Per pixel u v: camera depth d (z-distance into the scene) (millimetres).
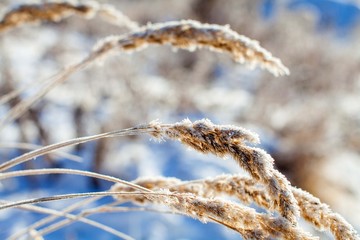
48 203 7711
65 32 12820
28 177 8492
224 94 14117
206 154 1111
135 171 9273
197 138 1113
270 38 16797
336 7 25922
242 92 14648
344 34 22969
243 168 1070
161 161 9953
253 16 18016
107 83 9891
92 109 9859
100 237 6809
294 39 16000
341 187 11828
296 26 17016
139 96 9906
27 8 2846
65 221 1809
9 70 9000
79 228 6938
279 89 13484
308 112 12523
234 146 1091
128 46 2287
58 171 1401
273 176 1052
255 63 1997
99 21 12852
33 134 9477
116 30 12617
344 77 15391
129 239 1780
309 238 1025
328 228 1179
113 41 2322
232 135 1094
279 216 1057
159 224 7539
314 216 1187
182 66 13234
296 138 11953
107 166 9125
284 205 1040
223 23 17109
